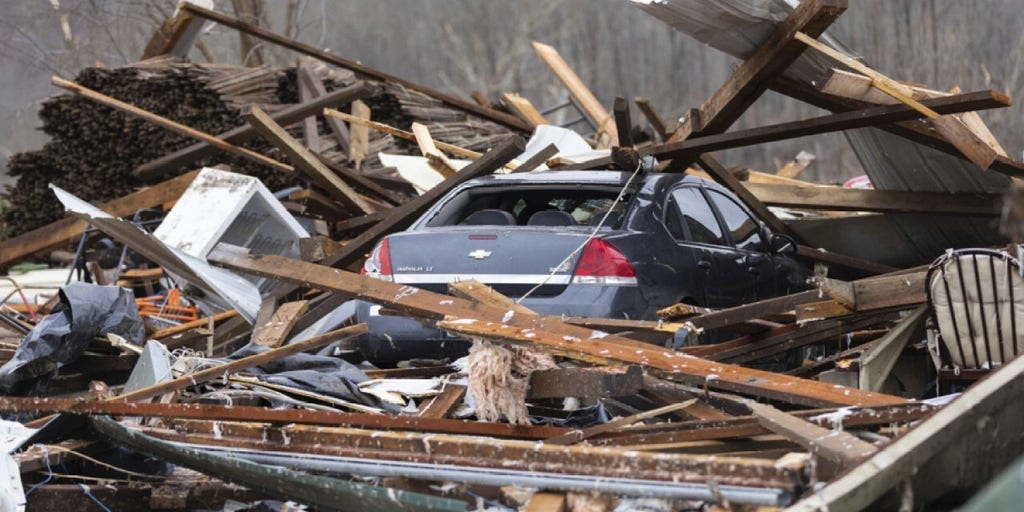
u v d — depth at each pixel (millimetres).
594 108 47688
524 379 14781
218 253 19375
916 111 24812
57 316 19141
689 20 24406
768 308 18625
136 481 15164
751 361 19906
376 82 43781
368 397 16906
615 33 111875
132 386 17484
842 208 30406
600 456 11992
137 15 67062
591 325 17656
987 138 27484
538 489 12172
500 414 14664
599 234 19797
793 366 22266
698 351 19172
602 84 110812
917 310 18406
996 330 16297
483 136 42938
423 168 32156
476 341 15312
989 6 62719
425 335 20266
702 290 21328
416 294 17781
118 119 40844
